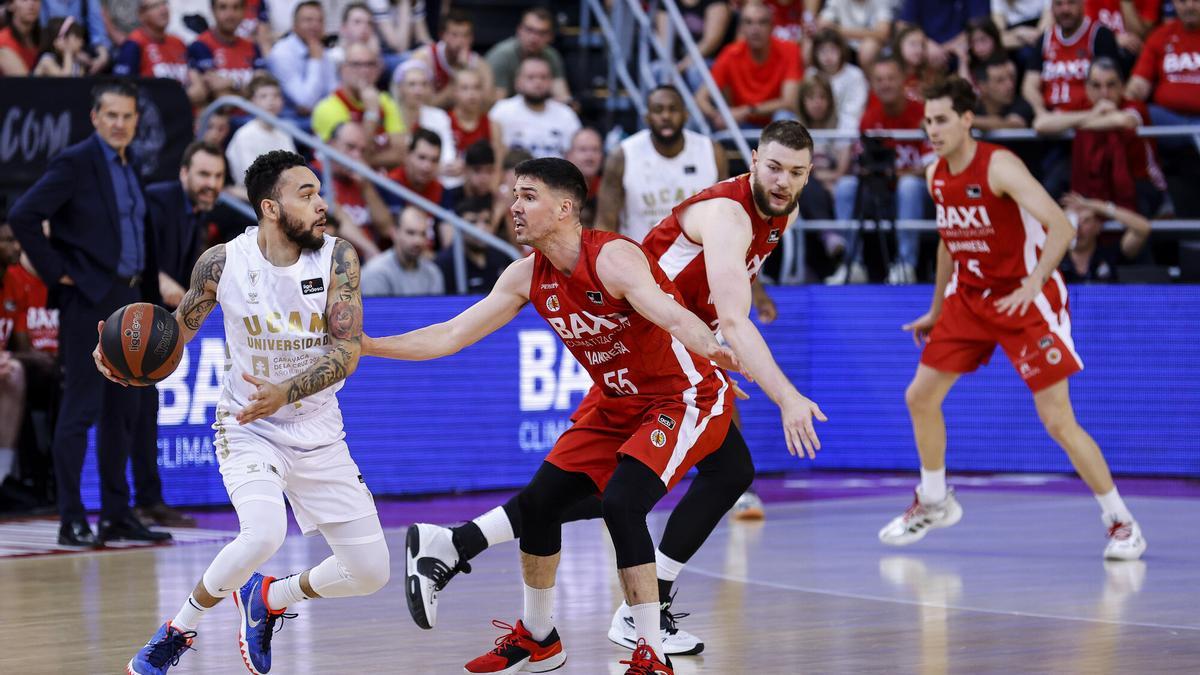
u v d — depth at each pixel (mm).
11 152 15445
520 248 18094
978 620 10102
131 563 12703
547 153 20672
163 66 19344
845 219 20062
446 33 21266
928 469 13469
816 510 16250
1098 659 8766
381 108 20047
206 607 7953
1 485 15789
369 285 17500
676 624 9969
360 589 8305
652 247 9180
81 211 13234
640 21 22078
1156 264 20156
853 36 22844
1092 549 13492
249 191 7914
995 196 12695
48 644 9438
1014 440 19062
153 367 8102
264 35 21250
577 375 18469
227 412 8109
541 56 21781
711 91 20109
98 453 13844
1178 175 20703
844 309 19531
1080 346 18734
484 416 17812
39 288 16203
